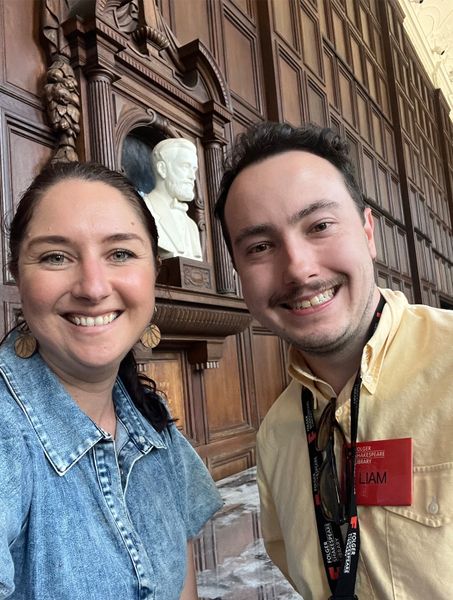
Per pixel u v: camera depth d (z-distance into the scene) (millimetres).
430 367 935
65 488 821
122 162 3145
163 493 1007
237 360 3855
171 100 3320
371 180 7387
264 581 1549
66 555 781
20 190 2373
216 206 1163
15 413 829
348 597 904
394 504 893
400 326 1028
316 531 1052
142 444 995
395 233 8109
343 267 976
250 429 3783
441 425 888
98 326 876
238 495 2729
